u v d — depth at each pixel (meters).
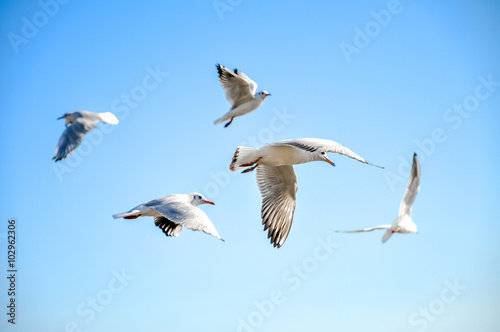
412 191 10.31
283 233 11.20
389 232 10.27
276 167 10.87
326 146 8.43
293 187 11.05
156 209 9.62
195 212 9.53
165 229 10.91
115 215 9.73
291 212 11.26
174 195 10.70
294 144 8.73
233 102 14.49
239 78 14.09
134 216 9.99
